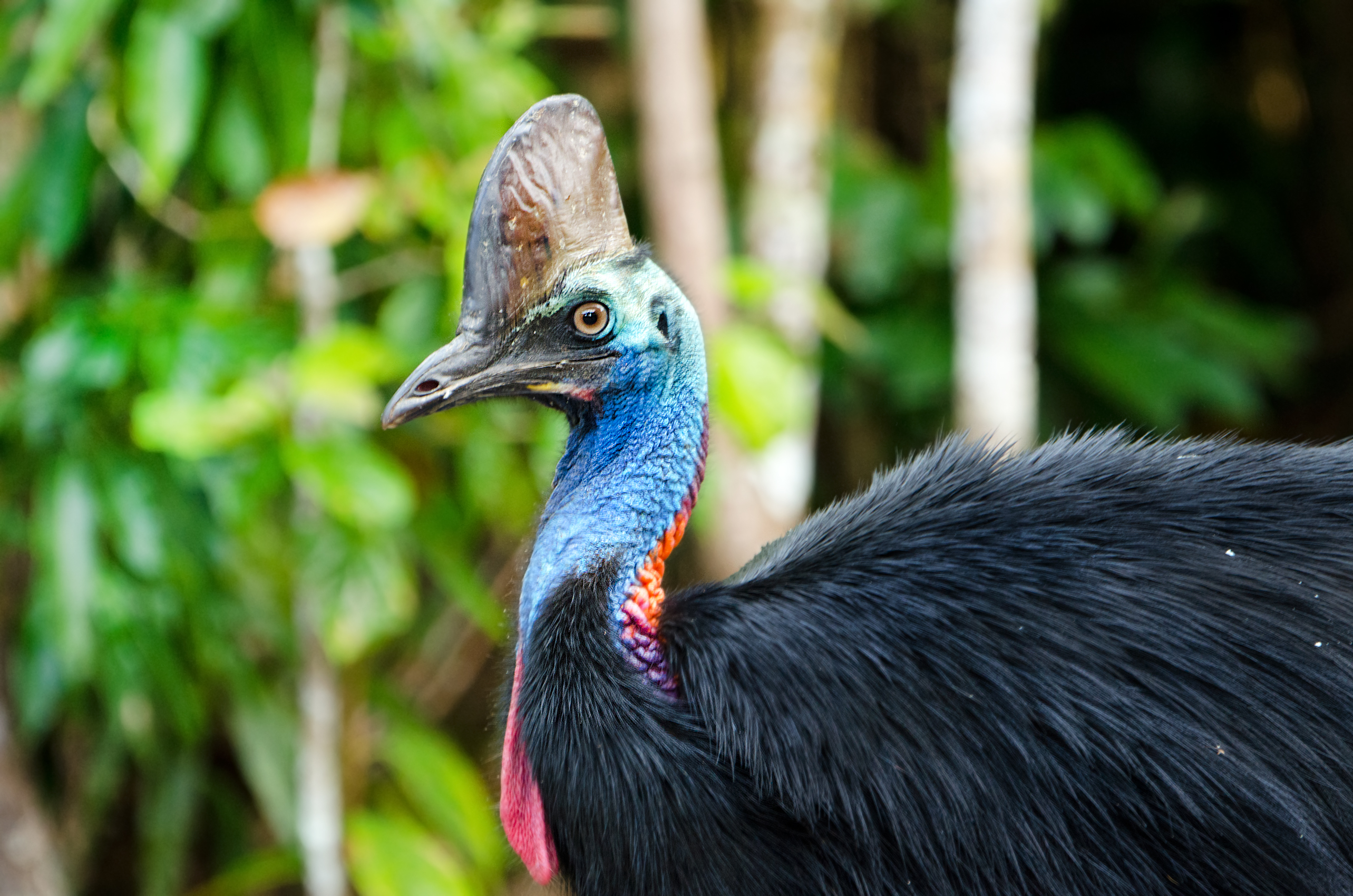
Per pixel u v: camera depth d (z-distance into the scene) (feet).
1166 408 37.14
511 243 15.29
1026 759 13.71
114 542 26.16
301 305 27.07
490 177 15.34
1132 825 13.60
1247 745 13.58
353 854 28.09
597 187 15.60
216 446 23.62
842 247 37.68
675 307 15.70
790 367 27.35
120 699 25.88
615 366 15.46
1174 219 41.96
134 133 25.71
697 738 14.39
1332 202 50.24
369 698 29.73
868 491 16.29
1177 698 13.71
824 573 15.01
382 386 27.73
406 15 26.16
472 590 27.86
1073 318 38.52
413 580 28.45
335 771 27.66
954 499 15.39
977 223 29.78
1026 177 30.94
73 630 24.86
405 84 27.17
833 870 14.01
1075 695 13.82
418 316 27.14
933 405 38.22
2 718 27.12
